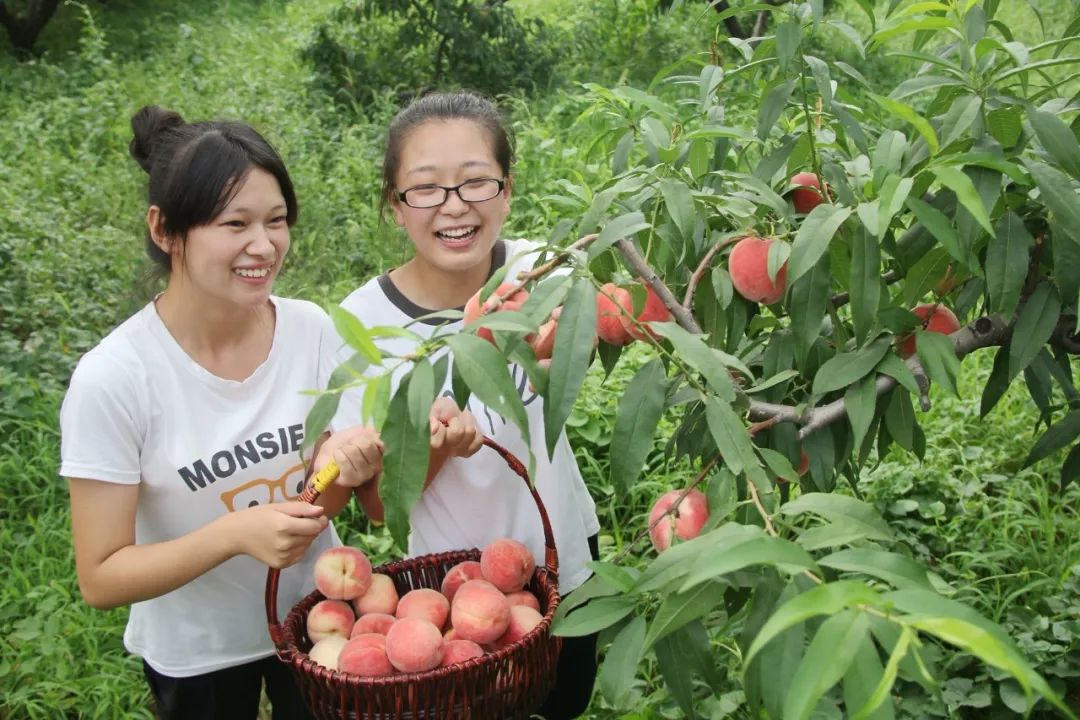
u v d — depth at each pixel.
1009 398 4.04
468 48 8.35
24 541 3.38
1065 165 1.39
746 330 1.88
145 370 1.76
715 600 1.17
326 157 6.75
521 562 1.83
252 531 1.66
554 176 5.85
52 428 3.94
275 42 9.84
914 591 0.85
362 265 5.38
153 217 1.76
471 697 1.57
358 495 1.95
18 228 5.43
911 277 1.56
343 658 1.63
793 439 1.65
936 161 1.35
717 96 2.06
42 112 7.49
